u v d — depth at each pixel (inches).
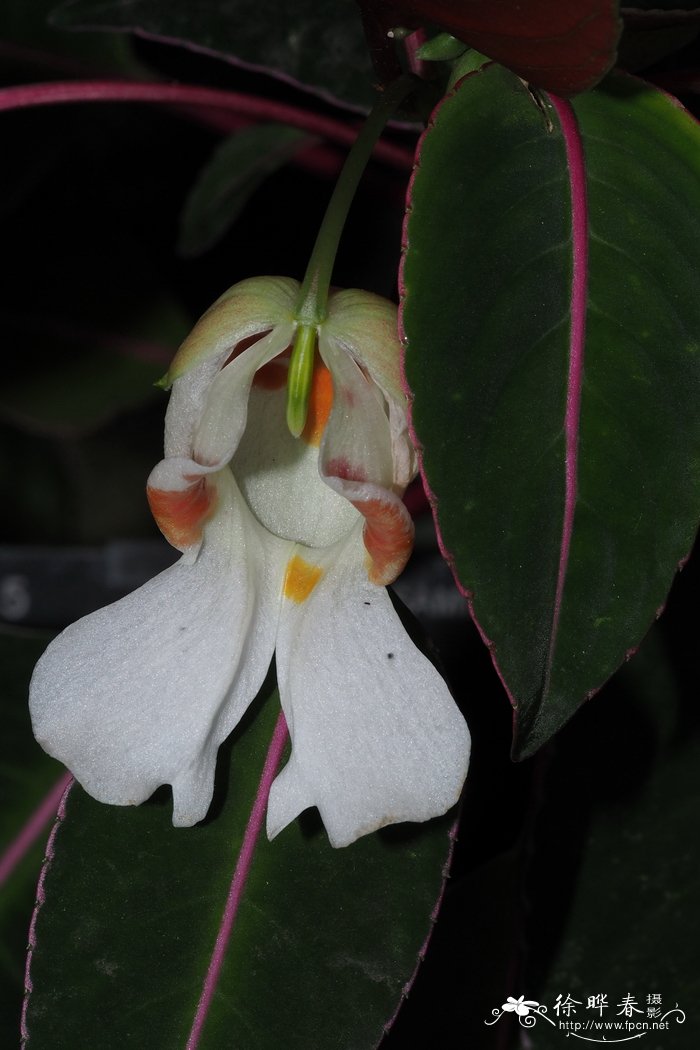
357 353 11.5
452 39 11.8
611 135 11.6
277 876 12.2
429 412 11.2
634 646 11.3
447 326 11.3
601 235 11.5
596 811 13.7
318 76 13.9
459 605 14.5
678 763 13.7
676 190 11.6
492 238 11.4
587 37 11.0
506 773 14.1
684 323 11.5
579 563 11.3
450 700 11.5
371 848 12.2
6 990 13.6
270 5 13.9
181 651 11.6
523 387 11.4
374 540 11.6
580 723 13.7
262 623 11.8
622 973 13.5
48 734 11.5
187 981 12.1
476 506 11.2
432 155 11.4
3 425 21.4
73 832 12.2
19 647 14.2
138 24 13.9
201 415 11.6
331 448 11.5
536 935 13.6
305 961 12.1
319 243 11.6
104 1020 12.1
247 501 11.9
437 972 13.6
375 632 11.6
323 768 11.5
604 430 11.4
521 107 11.6
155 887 12.2
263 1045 12.1
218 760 12.3
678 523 11.4
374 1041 12.1
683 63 13.8
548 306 11.4
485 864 13.7
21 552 15.5
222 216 15.1
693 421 11.4
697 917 13.6
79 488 21.7
